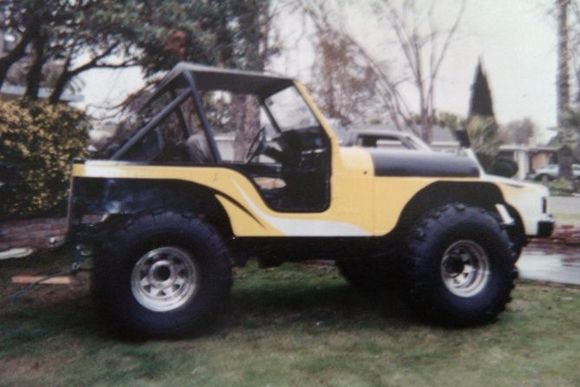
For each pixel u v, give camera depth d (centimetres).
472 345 363
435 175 431
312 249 426
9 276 574
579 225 1211
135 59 791
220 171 386
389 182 416
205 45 752
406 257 414
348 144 647
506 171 2806
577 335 381
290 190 445
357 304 475
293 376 307
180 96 399
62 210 827
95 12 667
